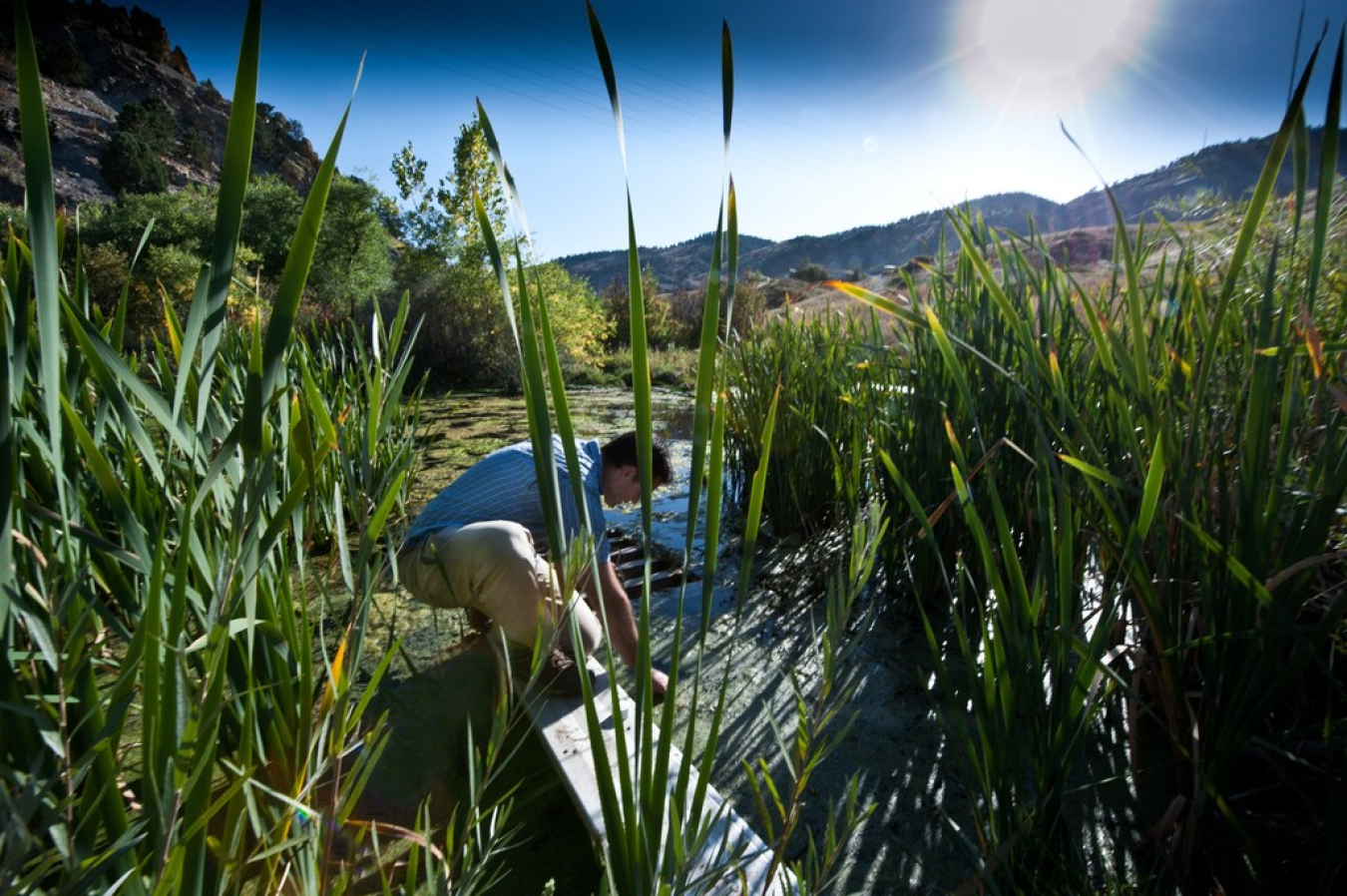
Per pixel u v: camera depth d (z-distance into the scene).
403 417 2.71
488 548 1.80
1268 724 1.32
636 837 0.69
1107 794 1.46
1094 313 0.96
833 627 0.73
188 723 0.57
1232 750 1.00
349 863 0.80
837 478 2.96
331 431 0.80
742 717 1.85
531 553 1.83
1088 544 1.33
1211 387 1.08
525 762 1.63
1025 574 1.96
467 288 10.06
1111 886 1.18
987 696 1.04
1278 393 1.16
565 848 1.39
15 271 0.83
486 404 7.78
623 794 0.68
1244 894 1.15
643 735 0.67
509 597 1.81
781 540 3.21
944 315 2.16
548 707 1.73
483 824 1.44
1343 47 0.66
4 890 0.42
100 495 1.34
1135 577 1.09
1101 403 1.52
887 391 2.56
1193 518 0.96
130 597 0.81
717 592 2.68
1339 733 1.16
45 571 0.70
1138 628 1.53
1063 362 1.71
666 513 3.75
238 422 0.48
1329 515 0.87
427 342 9.81
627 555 3.12
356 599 0.79
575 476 0.59
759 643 2.27
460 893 0.77
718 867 0.77
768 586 2.71
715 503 0.59
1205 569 1.00
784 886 0.85
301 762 0.96
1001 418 2.00
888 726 1.78
